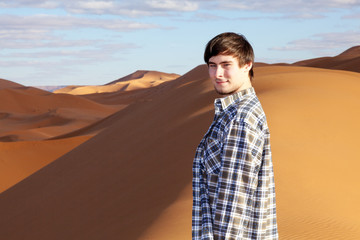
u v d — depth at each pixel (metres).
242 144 2.25
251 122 2.28
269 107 16.14
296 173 10.45
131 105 55.31
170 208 8.52
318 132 14.03
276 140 12.95
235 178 2.24
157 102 28.47
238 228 2.23
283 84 21.55
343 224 7.57
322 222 7.59
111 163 18.89
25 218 16.05
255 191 2.29
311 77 23.23
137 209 11.30
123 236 9.16
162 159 15.58
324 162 11.66
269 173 2.33
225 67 2.41
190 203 8.63
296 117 15.17
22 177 32.56
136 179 14.80
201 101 21.88
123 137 22.98
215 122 2.41
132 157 18.03
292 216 7.86
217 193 2.32
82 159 21.97
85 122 87.50
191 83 29.42
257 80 23.38
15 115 101.19
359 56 88.50
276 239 2.37
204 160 2.41
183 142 16.39
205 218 2.36
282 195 9.05
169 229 7.25
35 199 18.23
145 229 7.91
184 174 12.48
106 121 55.78
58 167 22.12
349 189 10.15
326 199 9.09
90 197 15.45
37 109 119.62
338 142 13.45
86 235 11.45
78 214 14.02
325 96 18.27
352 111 16.73
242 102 2.37
